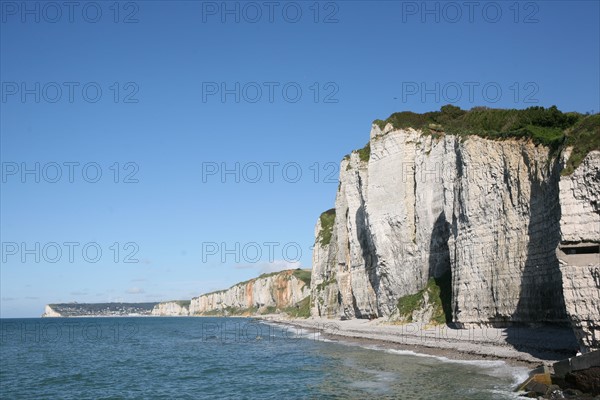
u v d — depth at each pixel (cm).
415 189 5869
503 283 3775
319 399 2527
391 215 5991
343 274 8312
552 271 3225
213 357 5116
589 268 2303
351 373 3291
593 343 2295
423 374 2953
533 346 3133
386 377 2989
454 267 4462
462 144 4353
